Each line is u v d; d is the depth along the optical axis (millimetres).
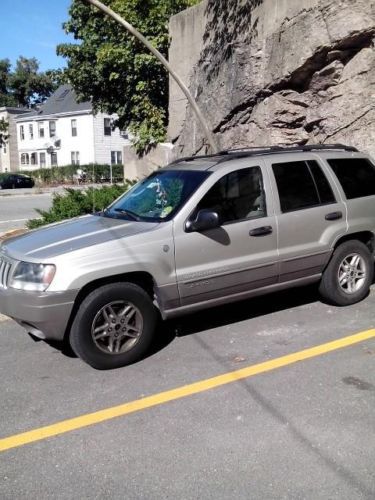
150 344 5086
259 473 3166
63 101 51188
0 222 17297
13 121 55906
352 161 6195
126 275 4773
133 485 3125
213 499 2961
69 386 4473
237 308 6230
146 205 5438
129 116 18656
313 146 6137
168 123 16219
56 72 20016
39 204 24109
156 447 3502
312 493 2963
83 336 4586
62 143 50094
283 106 10758
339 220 5855
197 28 13500
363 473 3113
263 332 5457
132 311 4773
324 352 4871
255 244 5285
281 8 10359
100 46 17578
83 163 48594
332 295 5965
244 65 11477
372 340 5090
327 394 4078
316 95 10148
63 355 5160
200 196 5066
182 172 5551
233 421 3770
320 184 5816
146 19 15922
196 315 6055
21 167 55281
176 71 14680
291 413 3830
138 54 15852
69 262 4508
